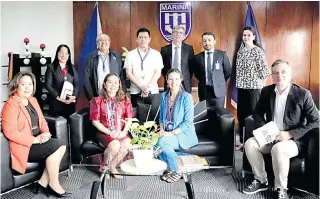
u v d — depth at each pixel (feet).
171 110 11.40
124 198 9.94
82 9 17.31
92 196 8.82
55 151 9.74
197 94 16.61
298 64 17.26
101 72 14.03
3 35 17.43
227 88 17.52
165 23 17.24
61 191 9.93
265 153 10.13
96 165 9.29
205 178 11.50
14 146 9.27
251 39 14.26
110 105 11.54
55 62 14.16
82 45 17.46
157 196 10.09
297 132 9.58
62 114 14.21
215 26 17.22
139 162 8.70
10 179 9.28
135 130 9.12
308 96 9.70
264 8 17.03
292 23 17.06
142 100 14.17
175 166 8.82
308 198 9.74
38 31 17.51
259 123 10.56
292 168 9.45
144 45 14.14
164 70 15.03
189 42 17.31
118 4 17.24
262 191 10.36
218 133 11.53
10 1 17.26
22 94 9.81
